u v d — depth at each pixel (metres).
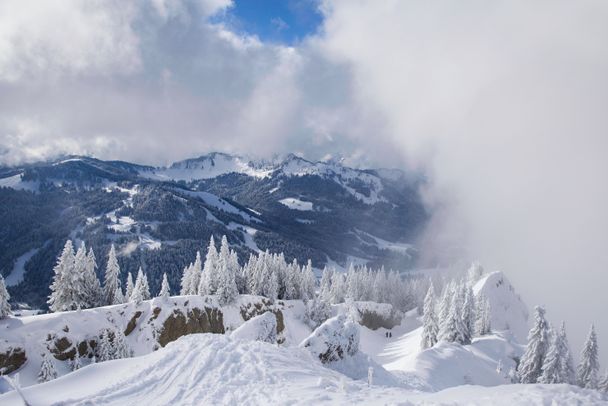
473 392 15.20
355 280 121.75
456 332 66.94
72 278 60.97
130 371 20.62
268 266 96.38
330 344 33.91
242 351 22.94
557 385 14.05
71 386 19.77
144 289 73.06
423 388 36.84
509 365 60.12
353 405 14.41
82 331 53.53
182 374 19.38
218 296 74.44
